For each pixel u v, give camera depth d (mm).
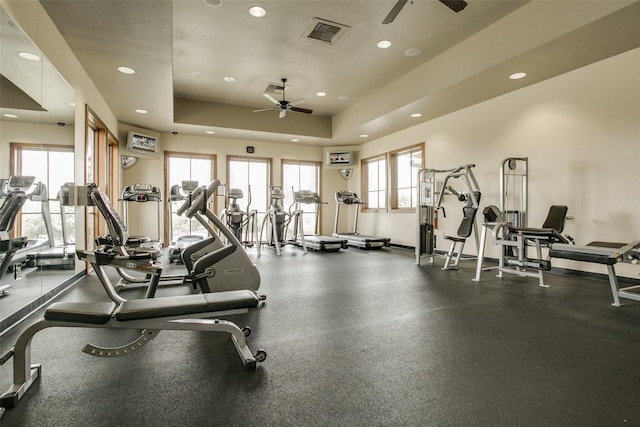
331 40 4582
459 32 4383
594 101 4086
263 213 8477
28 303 2742
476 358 1925
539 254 3992
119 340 2188
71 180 3707
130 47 3732
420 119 6598
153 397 1512
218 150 8227
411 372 1756
